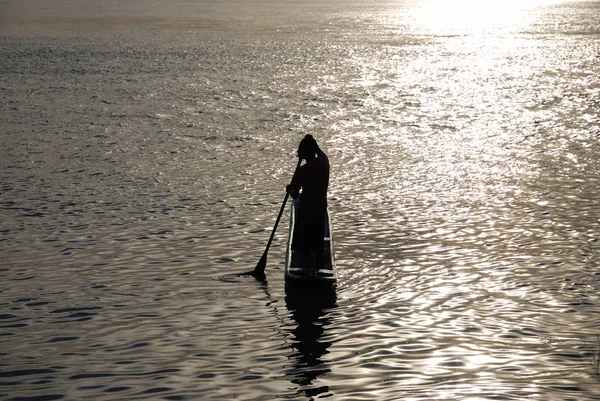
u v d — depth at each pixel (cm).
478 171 1650
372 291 938
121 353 755
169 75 3800
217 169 1695
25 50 5134
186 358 741
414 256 1079
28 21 8206
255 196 1446
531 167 1681
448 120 2412
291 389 670
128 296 924
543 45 5516
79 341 788
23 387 679
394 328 816
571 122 2323
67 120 2425
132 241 1159
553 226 1221
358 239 1166
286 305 891
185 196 1446
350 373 704
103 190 1495
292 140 2075
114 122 2386
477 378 689
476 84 3416
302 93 3139
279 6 11406
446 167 1697
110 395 662
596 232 1182
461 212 1316
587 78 3588
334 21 8306
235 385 680
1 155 1848
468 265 1037
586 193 1435
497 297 911
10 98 2956
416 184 1537
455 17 8956
